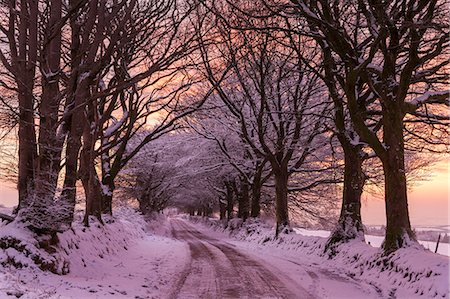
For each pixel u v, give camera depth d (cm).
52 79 1184
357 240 1759
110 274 1252
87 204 1670
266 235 2834
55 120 1189
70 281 998
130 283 1146
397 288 1114
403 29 1397
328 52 1784
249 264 1672
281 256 2050
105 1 1177
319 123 2441
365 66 1339
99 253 1491
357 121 1404
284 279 1309
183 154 3984
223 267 1574
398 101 1357
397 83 1394
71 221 1344
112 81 1797
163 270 1473
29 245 1018
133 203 6334
